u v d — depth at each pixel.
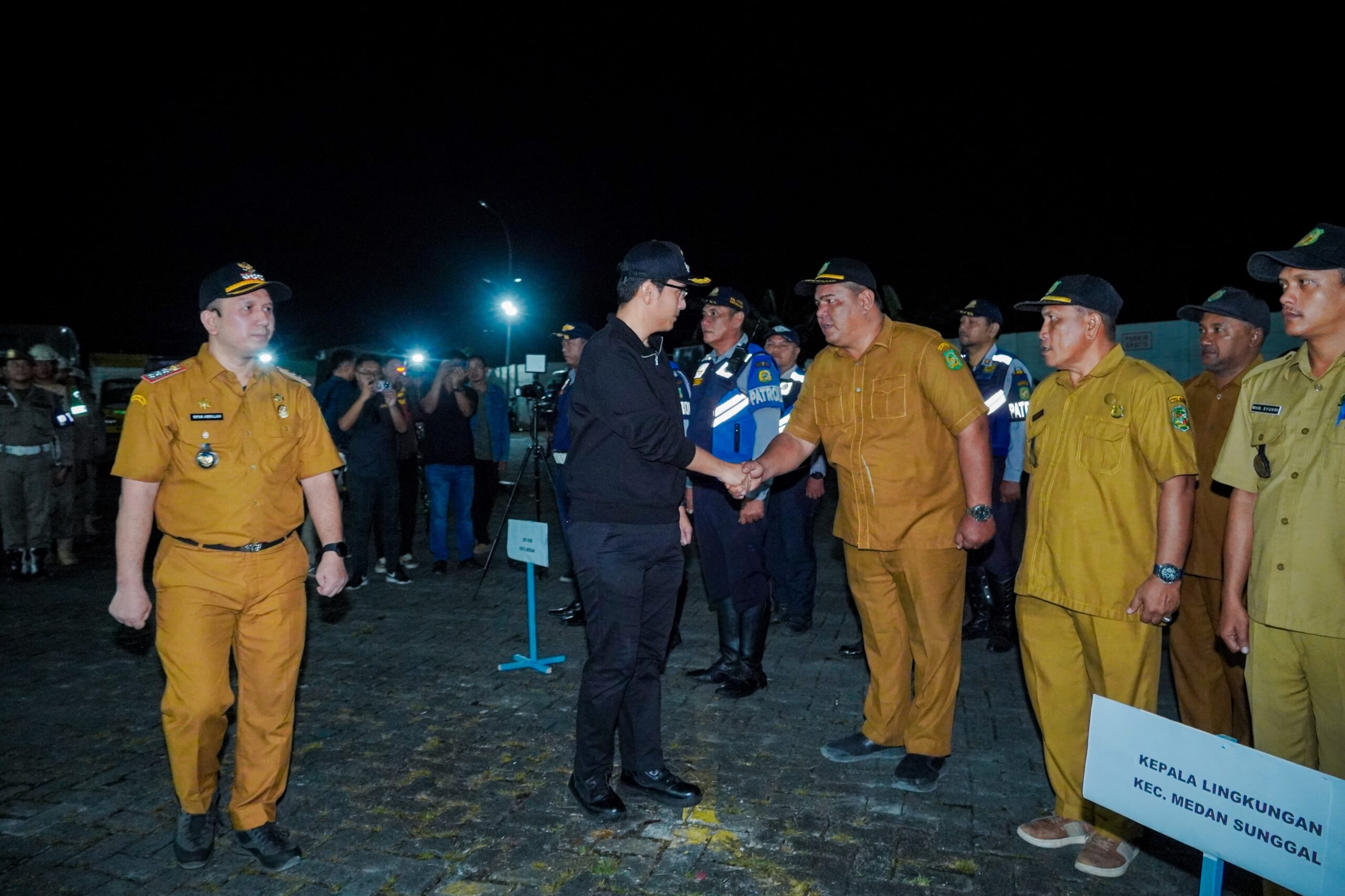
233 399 2.98
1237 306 3.40
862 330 3.69
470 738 4.21
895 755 3.93
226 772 3.91
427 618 6.41
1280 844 1.94
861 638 5.81
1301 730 2.55
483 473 9.12
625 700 3.57
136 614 2.93
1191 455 2.86
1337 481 2.38
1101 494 3.00
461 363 8.00
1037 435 3.24
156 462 2.92
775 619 6.29
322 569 3.26
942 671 3.65
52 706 4.69
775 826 3.35
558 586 7.41
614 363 3.29
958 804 3.50
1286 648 2.51
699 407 4.70
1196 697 3.63
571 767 3.90
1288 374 2.57
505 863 3.12
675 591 3.55
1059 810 3.23
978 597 5.85
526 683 4.99
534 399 7.33
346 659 5.45
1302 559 2.44
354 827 3.38
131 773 3.88
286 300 3.19
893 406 3.61
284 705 3.14
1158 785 2.19
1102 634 3.03
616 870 3.06
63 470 8.07
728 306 4.65
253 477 2.98
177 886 3.01
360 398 7.12
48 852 3.23
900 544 3.64
